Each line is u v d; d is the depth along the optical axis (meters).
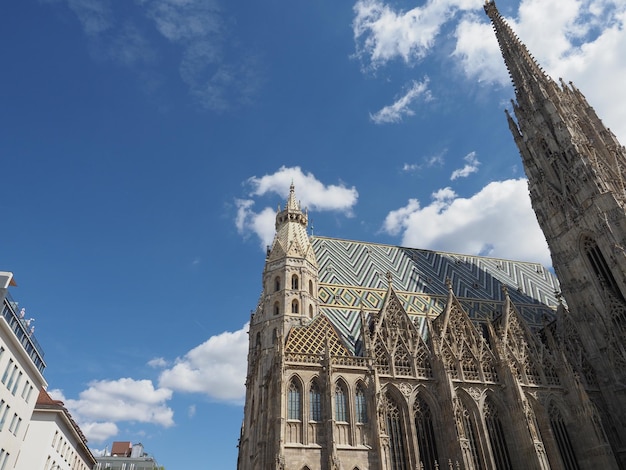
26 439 83.94
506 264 111.31
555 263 89.31
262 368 68.81
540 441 63.09
